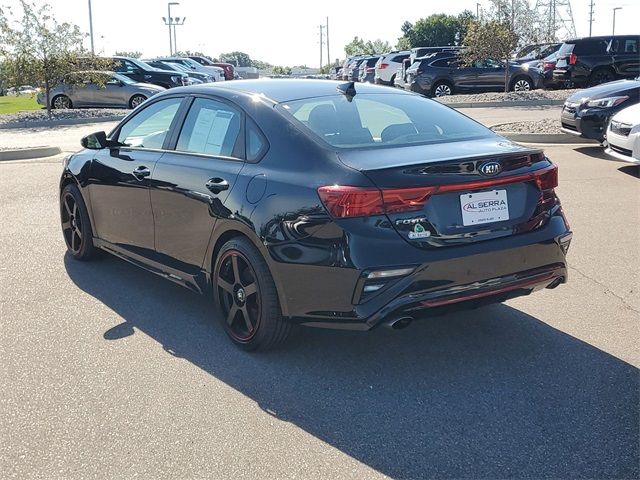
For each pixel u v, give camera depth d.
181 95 5.04
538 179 3.98
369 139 4.05
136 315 4.86
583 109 11.07
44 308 4.98
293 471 3.01
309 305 3.75
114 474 2.99
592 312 4.79
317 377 3.90
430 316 3.69
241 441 3.24
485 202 3.78
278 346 4.20
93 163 5.64
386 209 3.53
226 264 4.28
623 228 6.84
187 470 3.02
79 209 5.91
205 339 4.44
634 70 21.98
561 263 4.10
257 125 4.25
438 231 3.64
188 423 3.40
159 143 5.06
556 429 3.31
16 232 7.05
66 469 3.03
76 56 18.88
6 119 18.59
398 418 3.44
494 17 22.56
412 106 4.67
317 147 3.89
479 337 4.41
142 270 5.89
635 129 8.95
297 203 3.74
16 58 18.33
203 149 4.62
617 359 4.05
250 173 4.10
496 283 3.79
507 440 3.23
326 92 4.61
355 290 3.55
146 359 4.14
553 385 3.75
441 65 23.38
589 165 10.13
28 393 3.71
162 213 4.83
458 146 4.02
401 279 3.54
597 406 3.52
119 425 3.38
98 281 5.59
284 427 3.36
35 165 11.21
